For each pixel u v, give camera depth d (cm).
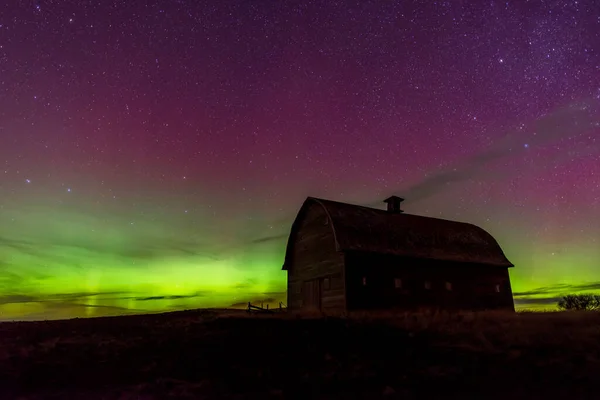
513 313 2131
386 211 2730
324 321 1711
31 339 1497
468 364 1051
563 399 769
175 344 1345
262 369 1043
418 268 2327
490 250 2711
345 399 806
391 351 1223
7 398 859
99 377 1001
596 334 1332
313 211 2505
